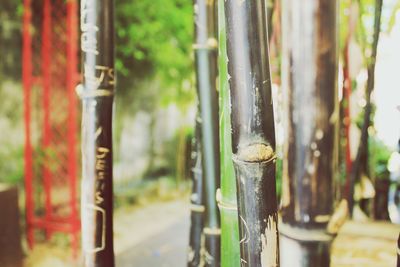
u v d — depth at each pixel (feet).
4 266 12.32
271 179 3.04
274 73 5.95
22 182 17.19
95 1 3.89
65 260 15.16
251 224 3.05
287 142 3.50
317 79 3.27
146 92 25.59
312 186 3.41
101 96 3.94
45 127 16.60
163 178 27.68
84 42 3.94
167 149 28.48
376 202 9.62
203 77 4.26
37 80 16.92
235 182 3.45
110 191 4.07
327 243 3.44
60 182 18.60
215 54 4.28
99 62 3.92
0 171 16.51
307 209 3.44
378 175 11.17
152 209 22.48
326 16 3.23
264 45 2.97
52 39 17.94
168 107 28.40
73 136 14.98
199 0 4.26
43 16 17.89
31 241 15.78
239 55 2.95
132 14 21.15
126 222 19.69
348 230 7.98
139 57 21.84
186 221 17.81
